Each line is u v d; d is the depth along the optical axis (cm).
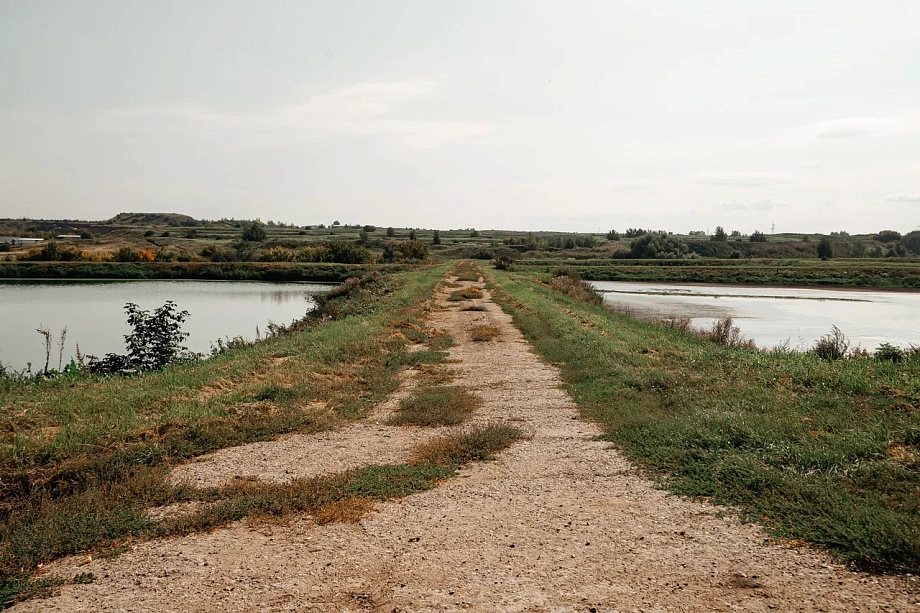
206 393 1032
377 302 2547
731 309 3788
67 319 2962
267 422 892
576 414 956
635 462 707
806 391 947
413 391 1132
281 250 7831
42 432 782
